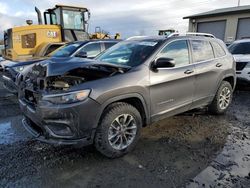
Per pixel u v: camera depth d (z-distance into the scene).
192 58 4.61
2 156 3.54
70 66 3.58
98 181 2.98
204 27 26.77
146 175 3.11
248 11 22.28
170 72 4.07
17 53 10.98
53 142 3.21
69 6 12.17
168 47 4.21
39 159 3.47
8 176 3.06
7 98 6.96
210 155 3.62
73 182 2.96
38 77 3.60
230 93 5.61
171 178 3.04
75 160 3.45
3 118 5.22
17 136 4.27
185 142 4.06
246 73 7.55
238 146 3.92
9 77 6.59
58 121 3.11
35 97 3.45
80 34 12.62
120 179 3.02
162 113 4.07
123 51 4.40
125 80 3.46
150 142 4.05
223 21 24.78
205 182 2.95
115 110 3.39
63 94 3.08
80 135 3.16
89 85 3.18
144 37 4.80
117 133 3.49
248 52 8.39
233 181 2.98
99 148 3.38
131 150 3.71
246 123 4.98
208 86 4.93
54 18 12.65
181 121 5.06
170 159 3.50
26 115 3.64
